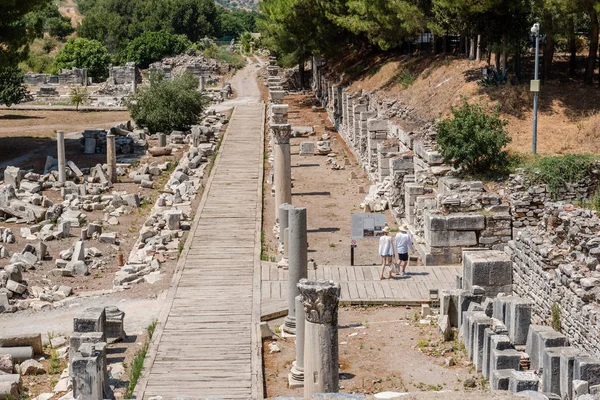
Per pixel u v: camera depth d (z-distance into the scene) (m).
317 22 75.94
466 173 39.50
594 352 23.80
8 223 45.44
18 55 60.78
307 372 21.70
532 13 46.09
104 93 106.56
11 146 67.06
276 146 41.81
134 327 30.20
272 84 72.06
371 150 52.91
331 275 34.75
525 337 25.95
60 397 24.05
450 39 61.12
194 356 27.38
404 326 29.53
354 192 50.31
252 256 37.91
